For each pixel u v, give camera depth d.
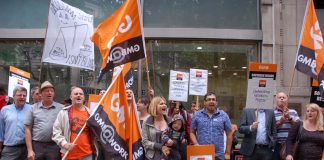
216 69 12.18
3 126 7.49
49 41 7.71
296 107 11.62
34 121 6.87
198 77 9.33
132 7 6.55
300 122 7.11
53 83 12.38
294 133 7.12
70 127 6.36
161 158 6.63
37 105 6.97
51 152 6.83
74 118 6.41
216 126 7.27
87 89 12.28
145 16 12.25
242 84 12.10
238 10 12.29
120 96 6.28
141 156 6.43
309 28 7.57
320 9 12.20
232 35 12.03
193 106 9.98
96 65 12.31
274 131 7.94
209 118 7.33
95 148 6.51
